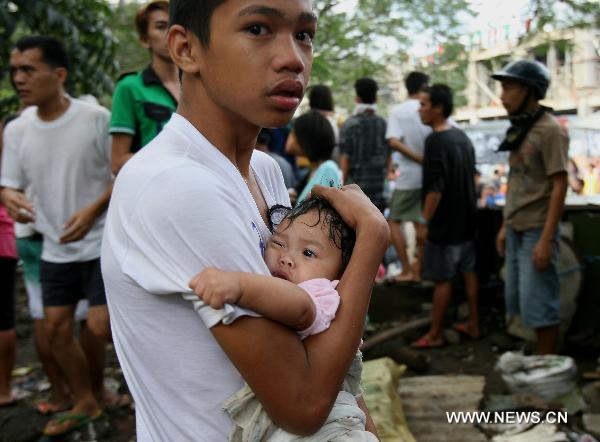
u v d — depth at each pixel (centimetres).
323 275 121
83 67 518
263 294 94
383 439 271
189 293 95
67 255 311
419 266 557
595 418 312
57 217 310
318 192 126
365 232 113
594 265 420
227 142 113
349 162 552
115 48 562
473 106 1052
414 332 473
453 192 429
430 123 446
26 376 411
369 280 110
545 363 344
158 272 97
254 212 115
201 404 101
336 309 106
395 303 522
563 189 346
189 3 106
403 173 551
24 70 299
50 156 306
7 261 350
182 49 109
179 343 100
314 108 559
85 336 339
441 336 445
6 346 358
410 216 554
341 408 110
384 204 565
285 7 102
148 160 104
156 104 294
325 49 611
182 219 95
